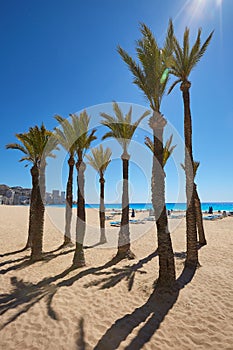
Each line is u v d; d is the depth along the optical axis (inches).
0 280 239.3
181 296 194.7
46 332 142.9
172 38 249.8
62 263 306.5
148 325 151.6
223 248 386.9
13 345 130.1
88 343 132.3
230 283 222.1
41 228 326.3
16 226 676.1
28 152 402.9
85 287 217.2
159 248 214.8
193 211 285.4
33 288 216.2
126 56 253.9
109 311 170.7
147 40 232.8
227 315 163.5
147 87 237.6
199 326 150.3
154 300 187.9
